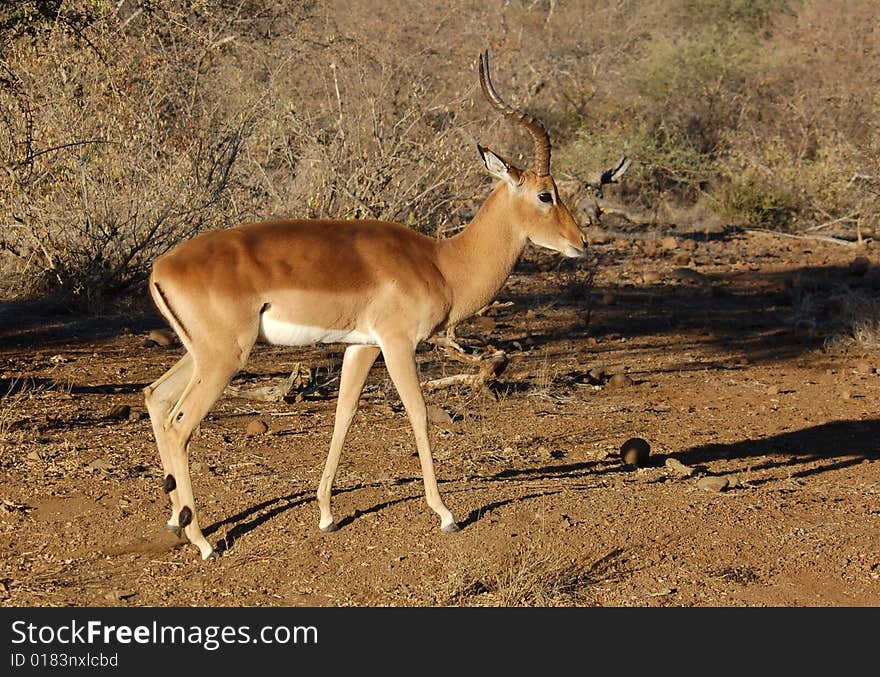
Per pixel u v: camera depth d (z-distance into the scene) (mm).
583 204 43562
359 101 31328
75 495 16078
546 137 15797
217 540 14797
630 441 19000
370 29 41500
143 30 32188
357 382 15016
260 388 21984
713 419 22188
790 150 51188
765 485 18016
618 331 29594
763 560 14914
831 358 27734
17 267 28578
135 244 28375
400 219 29516
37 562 14172
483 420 21281
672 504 16391
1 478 16547
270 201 29594
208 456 18125
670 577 14297
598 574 14234
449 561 14133
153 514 15547
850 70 55375
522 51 52000
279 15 39594
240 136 28875
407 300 14664
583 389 24062
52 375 22781
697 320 31188
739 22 69250
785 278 37031
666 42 56906
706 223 46156
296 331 14305
